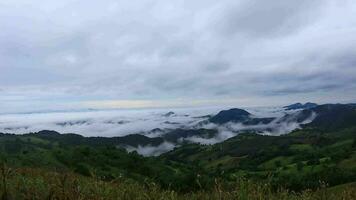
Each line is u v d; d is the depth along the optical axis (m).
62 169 9.73
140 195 7.93
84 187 8.08
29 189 7.72
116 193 8.00
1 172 7.71
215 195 7.74
